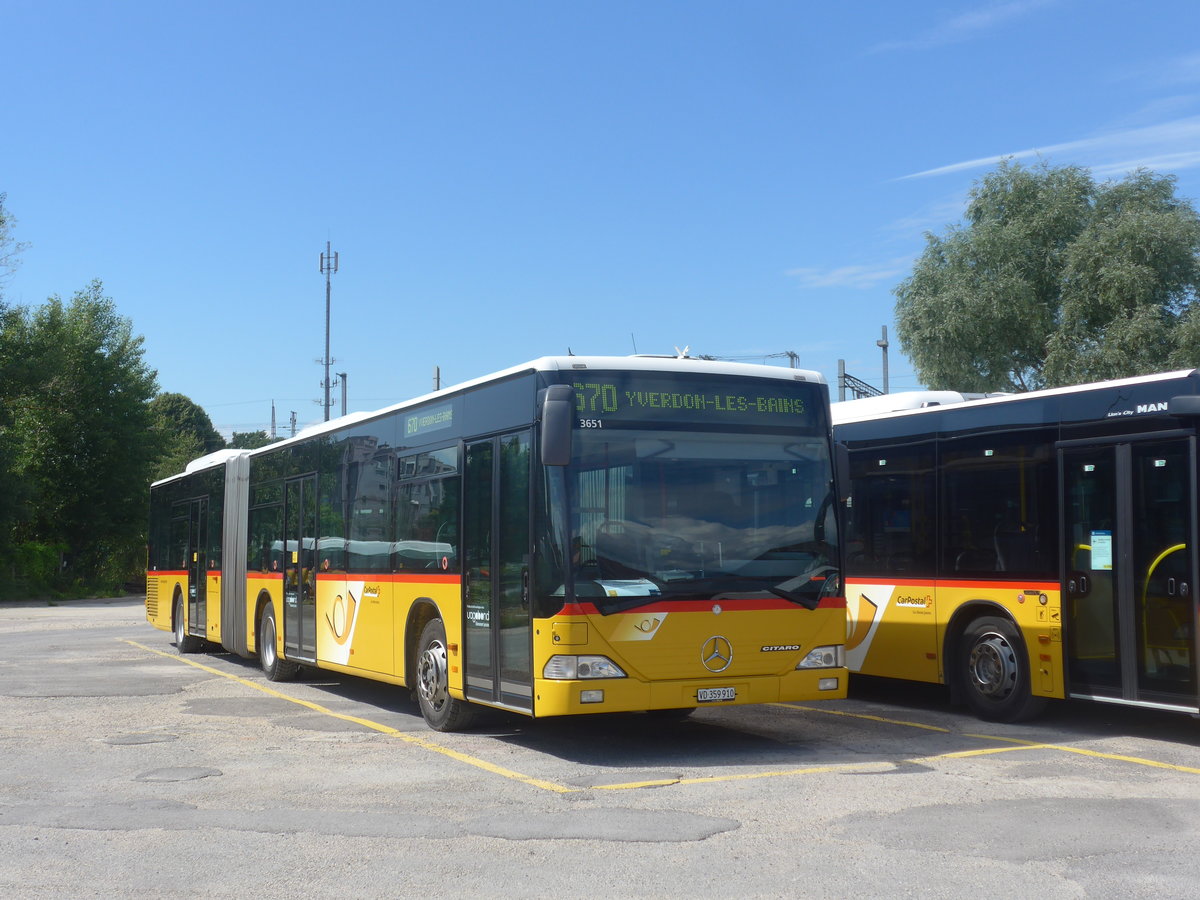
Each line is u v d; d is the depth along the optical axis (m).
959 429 11.95
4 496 51.22
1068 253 33.38
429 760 9.66
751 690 9.51
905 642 12.47
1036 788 8.26
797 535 9.94
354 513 13.46
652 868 6.29
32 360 54.81
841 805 7.75
